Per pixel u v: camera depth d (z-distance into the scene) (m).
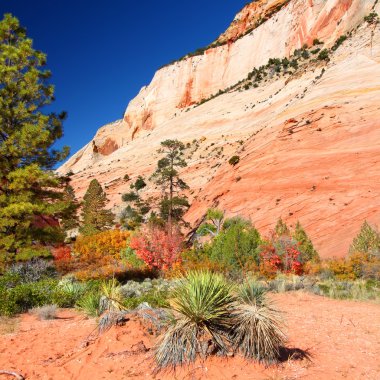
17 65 18.25
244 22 158.25
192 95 138.00
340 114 45.38
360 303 11.47
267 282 15.68
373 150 37.22
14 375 5.34
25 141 17.33
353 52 65.31
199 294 5.39
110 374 5.21
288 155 44.38
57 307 11.02
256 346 5.36
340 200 34.31
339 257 25.33
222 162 66.88
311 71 78.44
